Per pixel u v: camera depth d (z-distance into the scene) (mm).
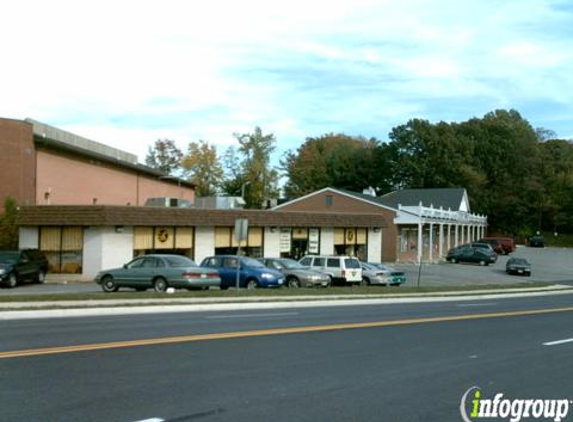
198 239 37594
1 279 27984
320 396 8203
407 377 9555
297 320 17047
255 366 10086
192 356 10836
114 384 8602
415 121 96125
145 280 25438
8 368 9578
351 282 33531
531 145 107062
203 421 6926
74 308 18484
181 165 85625
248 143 82000
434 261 59906
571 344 13594
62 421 6812
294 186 101062
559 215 103875
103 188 46969
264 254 41844
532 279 47344
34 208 33438
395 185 97062
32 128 37500
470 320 18203
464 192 77250
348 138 113750
